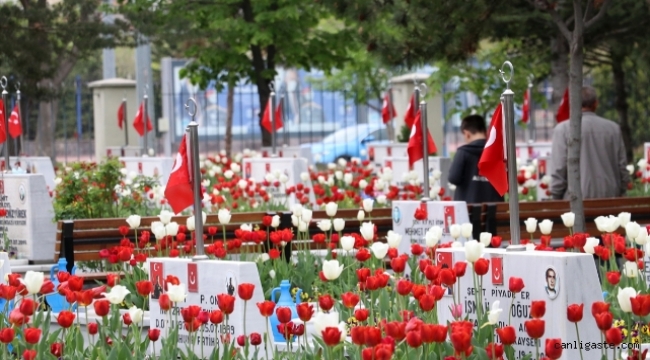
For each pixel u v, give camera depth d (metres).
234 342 7.34
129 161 20.52
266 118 23.92
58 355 6.77
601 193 13.20
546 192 17.06
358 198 15.91
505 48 22.75
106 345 7.29
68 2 26.14
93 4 26.78
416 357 6.14
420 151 11.88
